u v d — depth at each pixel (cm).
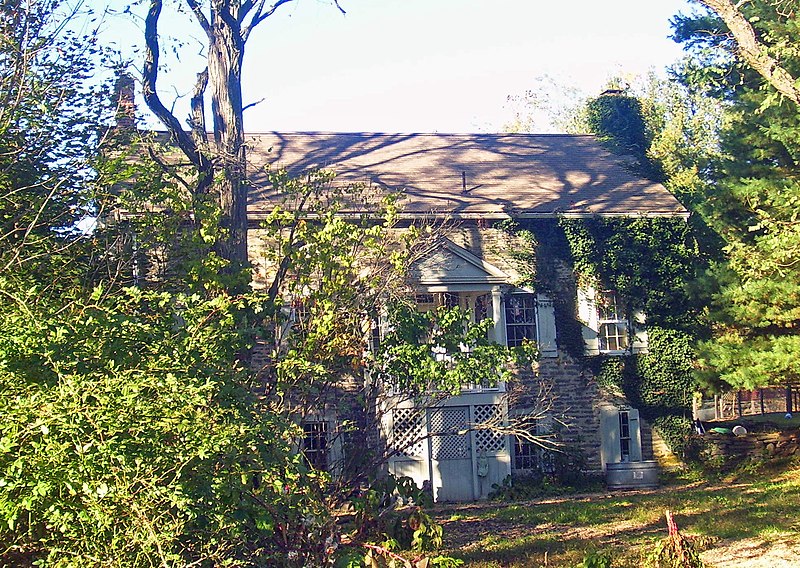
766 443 2434
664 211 2402
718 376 2320
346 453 1435
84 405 592
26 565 654
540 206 2372
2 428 593
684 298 2406
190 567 631
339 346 1345
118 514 600
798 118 1959
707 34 2064
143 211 1327
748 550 1296
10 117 1130
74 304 786
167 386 641
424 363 1350
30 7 1212
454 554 1348
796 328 2261
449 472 2188
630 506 1862
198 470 668
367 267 1548
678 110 5238
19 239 1056
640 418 2378
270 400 1296
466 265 2194
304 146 2666
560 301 2356
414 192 2392
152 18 1432
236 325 1205
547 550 1367
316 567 927
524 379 2281
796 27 1780
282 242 1411
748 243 2269
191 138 1514
